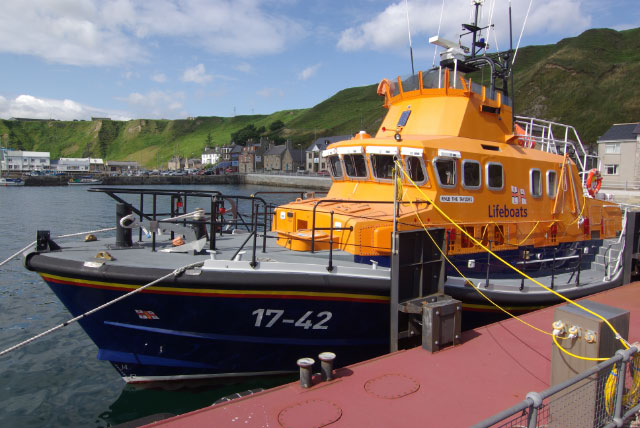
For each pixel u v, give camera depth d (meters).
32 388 6.73
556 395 3.23
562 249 7.00
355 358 5.91
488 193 6.43
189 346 5.31
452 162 6.06
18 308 10.66
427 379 3.91
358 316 5.40
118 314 5.06
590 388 3.01
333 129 123.56
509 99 7.39
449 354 4.48
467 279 5.70
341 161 7.02
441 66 7.22
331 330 5.44
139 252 5.45
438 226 5.83
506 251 6.67
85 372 7.29
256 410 3.34
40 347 8.33
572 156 9.21
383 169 6.42
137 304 4.91
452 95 6.73
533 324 5.35
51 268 4.96
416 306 4.77
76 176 85.12
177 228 5.50
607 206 8.81
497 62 7.51
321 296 5.05
